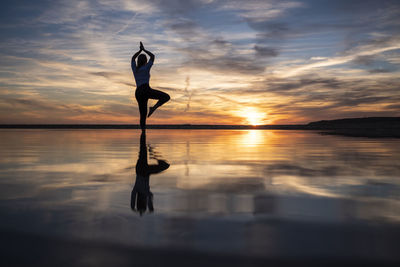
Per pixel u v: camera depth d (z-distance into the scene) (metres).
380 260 0.74
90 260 0.74
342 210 1.16
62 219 1.03
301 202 1.27
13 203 1.24
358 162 2.62
